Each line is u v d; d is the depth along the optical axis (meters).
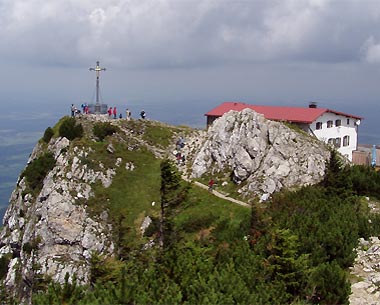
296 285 30.12
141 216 66.31
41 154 82.81
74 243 65.69
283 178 65.62
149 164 77.75
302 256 32.50
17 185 82.19
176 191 53.09
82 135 80.88
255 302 24.92
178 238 48.03
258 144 70.06
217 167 72.69
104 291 24.88
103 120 87.44
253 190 64.56
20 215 75.75
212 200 63.81
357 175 58.62
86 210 67.94
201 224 57.41
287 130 71.81
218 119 80.06
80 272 61.44
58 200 68.06
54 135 84.62
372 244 40.00
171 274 28.59
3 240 77.06
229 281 26.12
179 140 86.00
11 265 70.12
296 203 50.34
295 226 40.50
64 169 72.56
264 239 36.06
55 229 66.44
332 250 36.94
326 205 47.66
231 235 45.78
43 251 66.25
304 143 70.56
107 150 77.50
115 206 69.06
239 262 31.38
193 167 74.44
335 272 30.31
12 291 66.12
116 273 33.97
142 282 27.11
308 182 65.31
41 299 24.86
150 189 71.06
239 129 72.62
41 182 76.88
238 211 59.88
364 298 31.77
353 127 91.38
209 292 24.66
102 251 63.50
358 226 42.44
